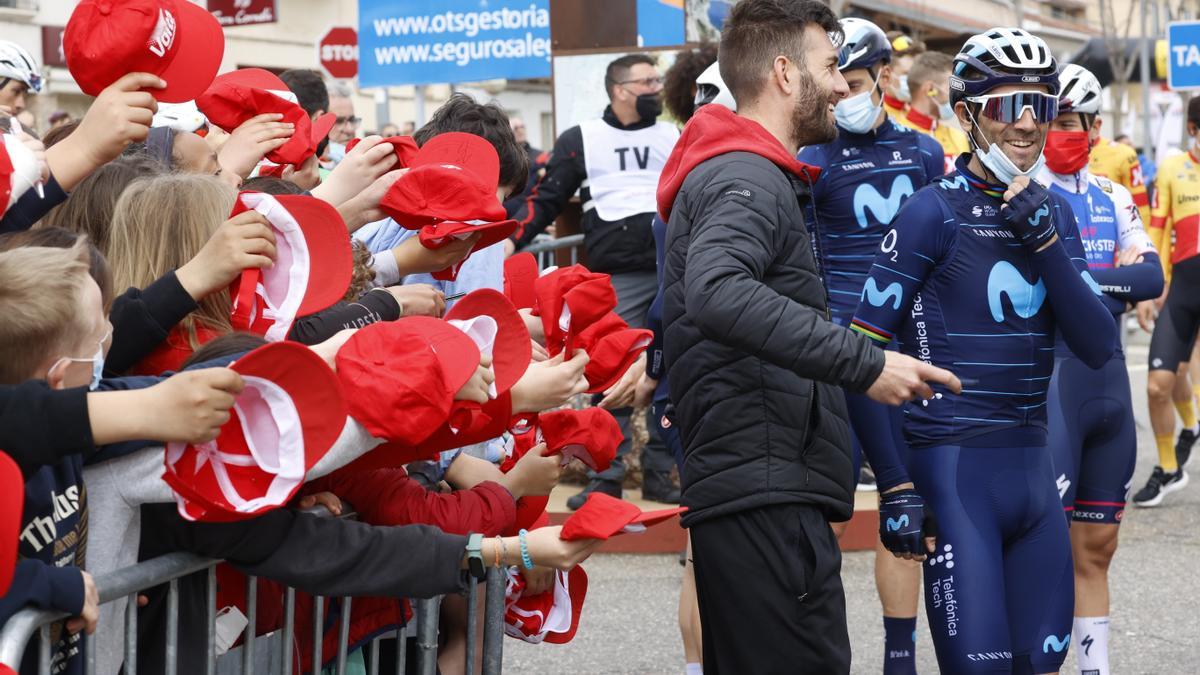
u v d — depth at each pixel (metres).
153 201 2.64
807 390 2.99
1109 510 4.39
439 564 2.38
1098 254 5.16
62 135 3.42
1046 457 3.54
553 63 7.73
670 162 3.23
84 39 2.37
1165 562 6.19
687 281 2.82
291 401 1.99
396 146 2.96
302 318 2.75
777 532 2.97
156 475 2.13
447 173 2.77
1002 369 3.44
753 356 2.88
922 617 5.41
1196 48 11.01
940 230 3.39
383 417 2.14
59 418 1.87
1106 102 29.34
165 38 2.41
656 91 6.50
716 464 2.99
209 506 2.00
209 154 3.30
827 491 3.01
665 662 4.93
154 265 2.61
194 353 2.28
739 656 3.03
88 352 2.02
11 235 2.19
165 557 2.18
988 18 29.03
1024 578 3.48
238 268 2.36
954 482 3.42
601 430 2.78
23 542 1.97
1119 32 38.72
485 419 2.54
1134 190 8.77
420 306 2.99
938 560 3.42
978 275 3.42
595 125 6.54
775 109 3.15
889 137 4.83
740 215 2.86
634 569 6.21
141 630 2.26
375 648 2.82
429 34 8.65
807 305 2.98
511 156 3.92
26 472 1.90
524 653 5.06
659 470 6.48
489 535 2.76
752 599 2.98
